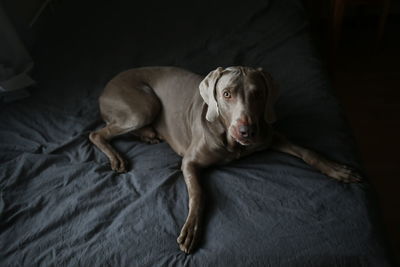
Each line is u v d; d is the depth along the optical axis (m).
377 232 1.24
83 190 1.53
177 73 1.84
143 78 1.90
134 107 1.78
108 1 2.82
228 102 1.35
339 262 1.18
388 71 2.78
